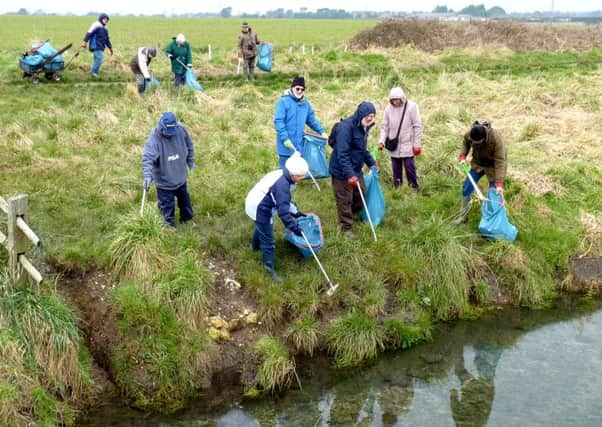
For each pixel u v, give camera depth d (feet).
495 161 27.45
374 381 22.70
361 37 85.20
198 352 22.17
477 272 27.66
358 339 23.66
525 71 72.28
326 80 61.21
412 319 25.16
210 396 21.58
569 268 28.96
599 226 30.66
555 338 25.22
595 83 58.23
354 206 28.84
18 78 55.52
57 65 54.70
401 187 32.17
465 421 20.40
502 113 46.85
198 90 51.47
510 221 30.14
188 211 27.76
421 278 26.22
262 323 23.97
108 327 22.63
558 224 30.94
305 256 26.04
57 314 21.44
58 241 25.89
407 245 26.96
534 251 28.78
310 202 30.32
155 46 94.99
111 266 24.63
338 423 20.51
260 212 23.82
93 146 36.50
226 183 32.04
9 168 32.32
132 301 22.68
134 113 42.42
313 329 23.75
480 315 26.58
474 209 30.71
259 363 22.58
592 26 106.22
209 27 187.01
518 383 22.31
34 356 20.63
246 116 42.96
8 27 154.71
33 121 39.73
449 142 37.68
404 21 87.25
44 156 34.37
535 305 27.48
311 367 23.18
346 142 26.22
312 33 168.45
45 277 23.21
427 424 20.34
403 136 31.12
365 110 25.91
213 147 36.63
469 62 77.56
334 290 24.63
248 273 25.07
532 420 20.29
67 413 20.31
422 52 80.43
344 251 26.61
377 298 24.85
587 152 38.52
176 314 23.03
